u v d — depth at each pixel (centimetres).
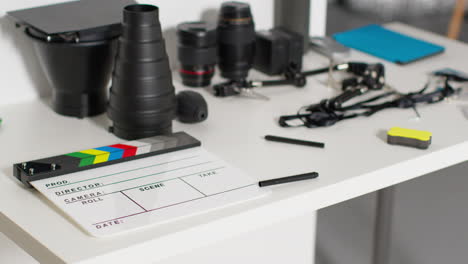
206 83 108
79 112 96
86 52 90
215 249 130
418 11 363
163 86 85
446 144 87
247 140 88
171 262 126
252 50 112
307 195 74
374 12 359
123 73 84
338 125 93
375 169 80
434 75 113
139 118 85
